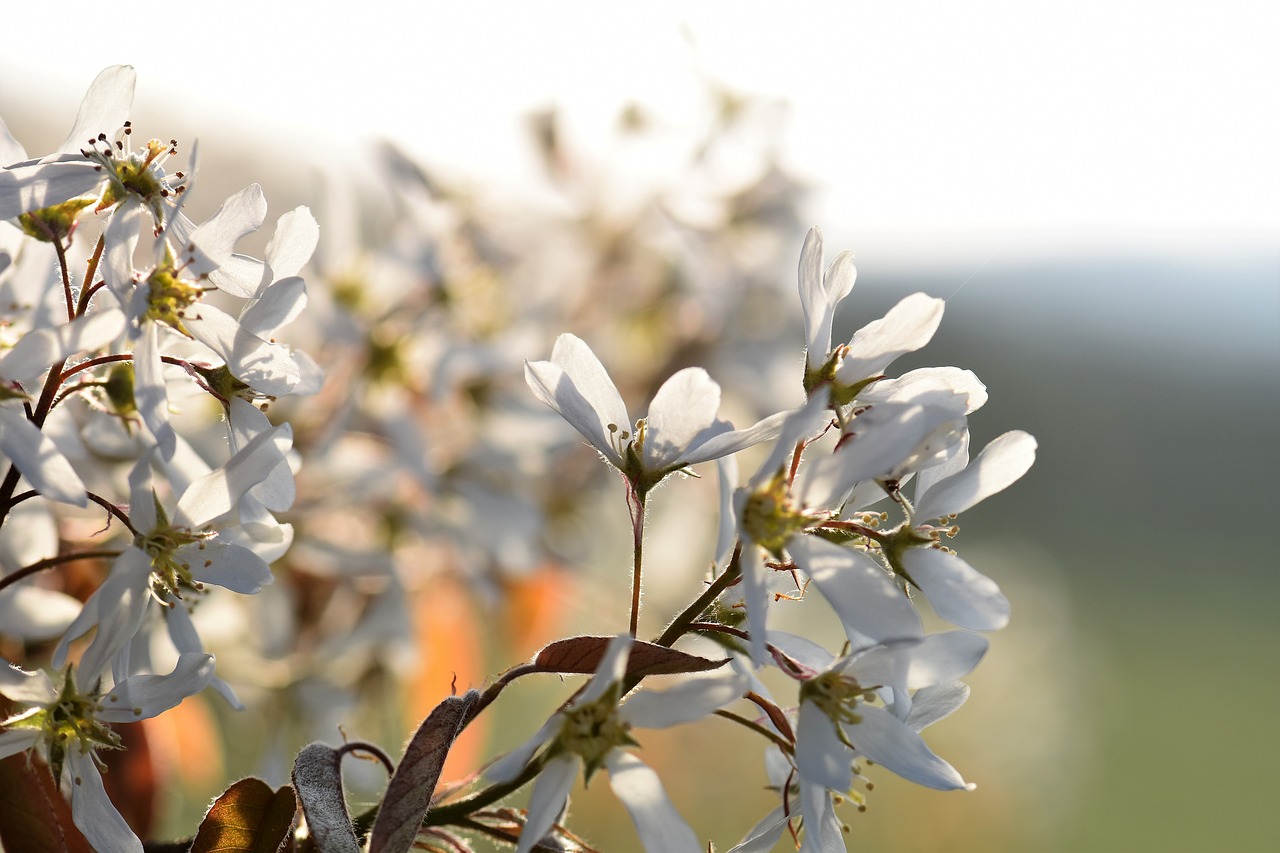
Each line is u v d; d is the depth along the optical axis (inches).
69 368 16.8
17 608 18.1
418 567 23.4
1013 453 16.7
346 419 21.7
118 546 18.8
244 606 21.3
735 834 33.0
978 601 16.6
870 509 18.0
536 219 26.1
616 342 26.9
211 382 17.1
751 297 27.5
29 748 16.6
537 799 16.0
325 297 21.9
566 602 25.3
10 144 17.0
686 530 28.6
